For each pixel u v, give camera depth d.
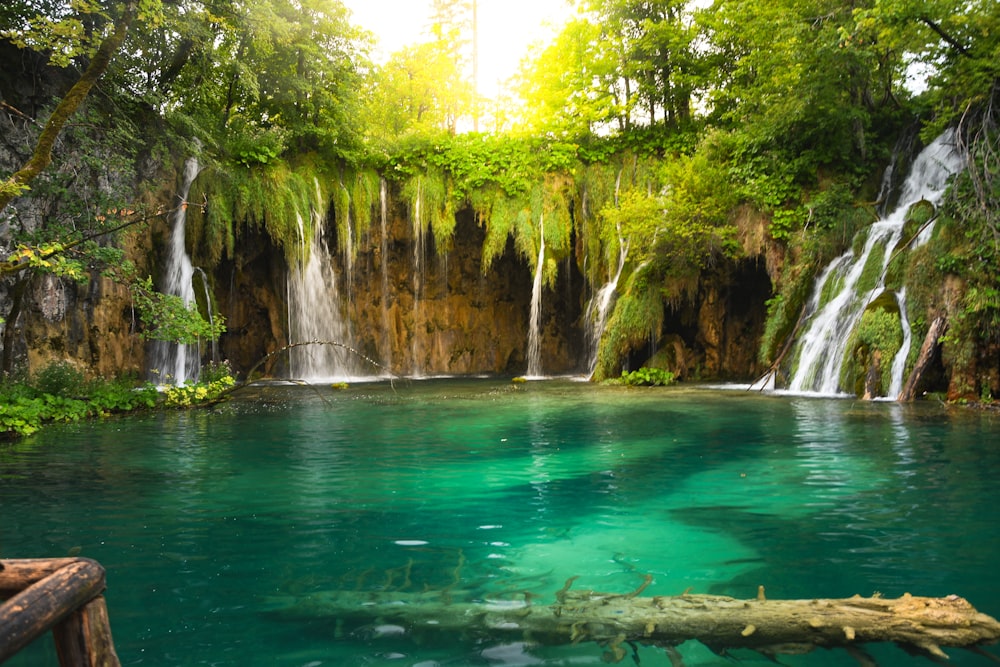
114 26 10.71
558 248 23.73
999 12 14.78
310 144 23.30
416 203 24.11
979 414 11.40
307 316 22.53
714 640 3.32
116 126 15.99
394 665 3.09
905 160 18.44
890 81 18.75
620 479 7.05
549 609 3.69
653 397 15.43
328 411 13.27
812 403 13.62
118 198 15.13
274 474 7.40
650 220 19.03
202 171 19.70
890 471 7.21
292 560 4.58
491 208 23.97
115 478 7.21
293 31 20.66
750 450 8.59
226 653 3.21
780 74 18.55
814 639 3.31
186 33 16.41
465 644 3.30
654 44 24.02
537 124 25.61
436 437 9.94
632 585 4.08
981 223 13.56
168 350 19.20
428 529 5.31
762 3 19.33
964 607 3.54
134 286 14.03
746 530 5.23
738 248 18.80
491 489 6.67
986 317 12.98
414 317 25.61
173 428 11.01
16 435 10.23
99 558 4.62
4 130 13.99
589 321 23.41
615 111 24.72
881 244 16.19
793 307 17.69
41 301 14.95
